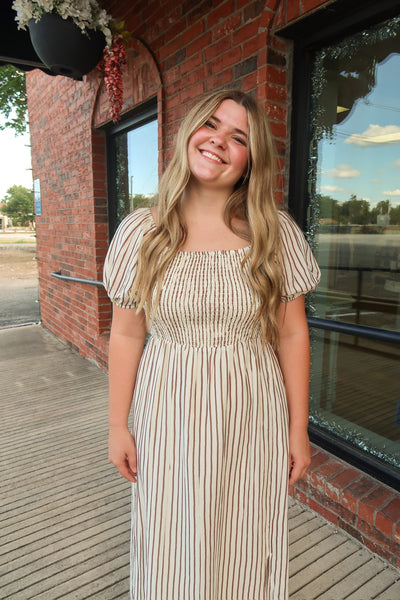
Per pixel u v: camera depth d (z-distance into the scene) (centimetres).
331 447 216
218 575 112
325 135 217
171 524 108
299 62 209
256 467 108
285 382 119
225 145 100
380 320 228
